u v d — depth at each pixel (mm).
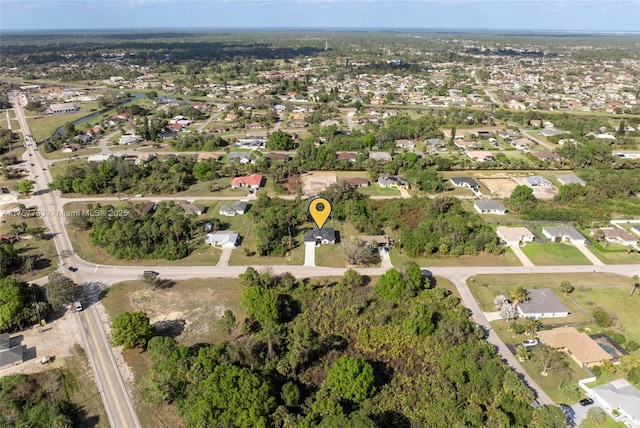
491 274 113125
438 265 117438
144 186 166250
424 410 71812
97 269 115062
